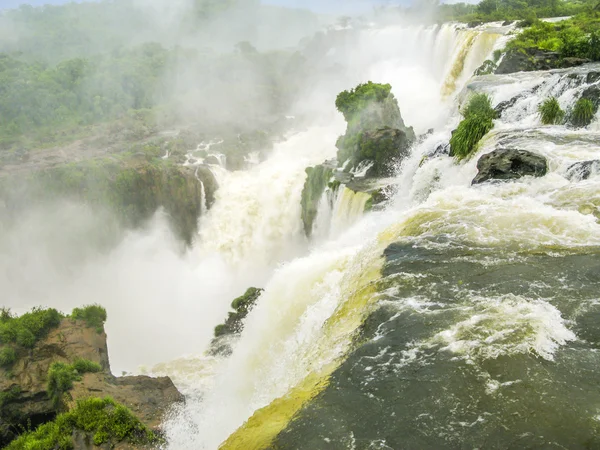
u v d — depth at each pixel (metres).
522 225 17.48
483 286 14.23
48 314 23.03
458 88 51.28
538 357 11.41
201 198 50.66
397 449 9.60
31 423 20.67
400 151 37.31
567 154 22.53
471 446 9.45
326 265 20.42
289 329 19.94
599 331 12.05
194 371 25.77
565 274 14.36
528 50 40.75
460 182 25.80
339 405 10.88
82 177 48.56
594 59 38.66
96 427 16.91
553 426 9.67
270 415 11.19
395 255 16.75
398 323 13.19
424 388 10.95
